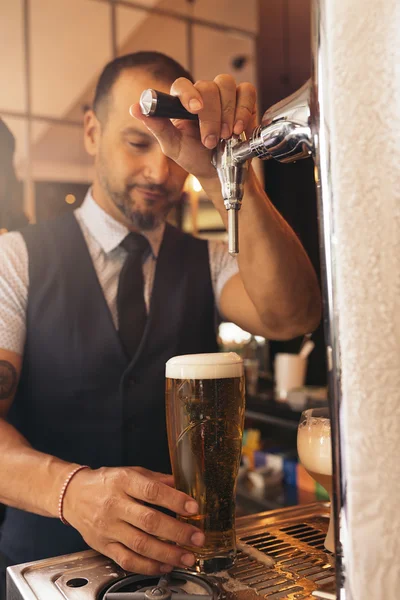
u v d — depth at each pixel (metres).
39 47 2.72
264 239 0.92
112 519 0.63
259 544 0.66
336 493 0.45
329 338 0.46
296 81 4.58
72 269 1.24
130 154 1.26
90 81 2.83
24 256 1.22
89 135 1.42
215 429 0.61
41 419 1.21
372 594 0.44
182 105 0.68
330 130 0.45
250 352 3.61
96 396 1.21
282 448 2.80
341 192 0.44
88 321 1.22
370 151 0.43
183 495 0.62
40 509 0.75
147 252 1.32
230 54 3.35
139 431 1.24
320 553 0.63
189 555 0.59
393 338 0.43
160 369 1.27
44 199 2.65
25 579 0.59
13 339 1.16
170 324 1.30
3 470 0.80
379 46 0.43
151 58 1.31
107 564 0.63
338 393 0.45
